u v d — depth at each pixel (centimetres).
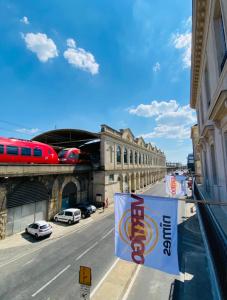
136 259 588
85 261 1472
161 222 564
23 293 1102
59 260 1489
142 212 593
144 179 6216
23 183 2156
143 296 1084
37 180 2317
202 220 740
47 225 1981
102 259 1502
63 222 2441
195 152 4556
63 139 4122
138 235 594
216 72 778
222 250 436
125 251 607
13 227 2033
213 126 980
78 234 2064
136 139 5550
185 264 1416
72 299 1044
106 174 3491
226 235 470
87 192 3394
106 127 3609
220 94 581
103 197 3381
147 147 6969
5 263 1451
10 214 2006
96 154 4050
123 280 1232
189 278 1247
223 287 411
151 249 571
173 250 541
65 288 1138
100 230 2188
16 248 1712
